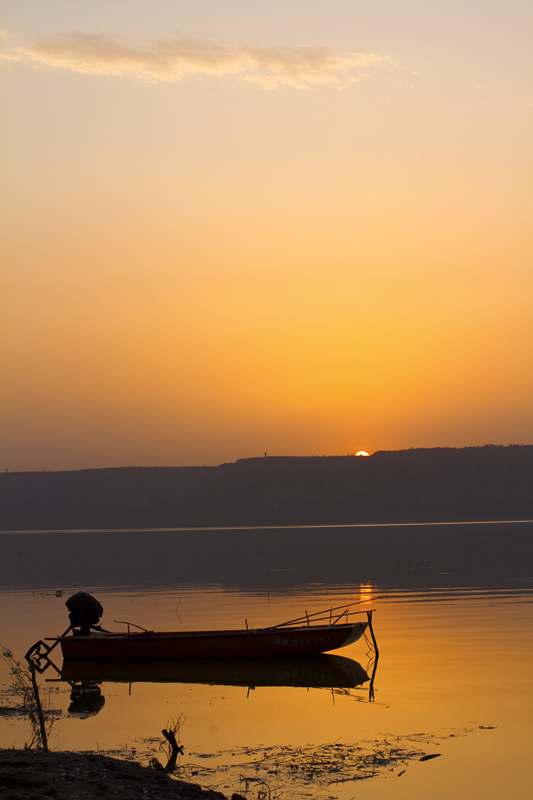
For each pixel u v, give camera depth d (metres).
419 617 32.16
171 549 105.19
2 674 23.03
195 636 24.80
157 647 24.88
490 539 106.12
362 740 15.15
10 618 34.88
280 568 63.62
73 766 11.71
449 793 12.22
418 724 16.25
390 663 22.91
